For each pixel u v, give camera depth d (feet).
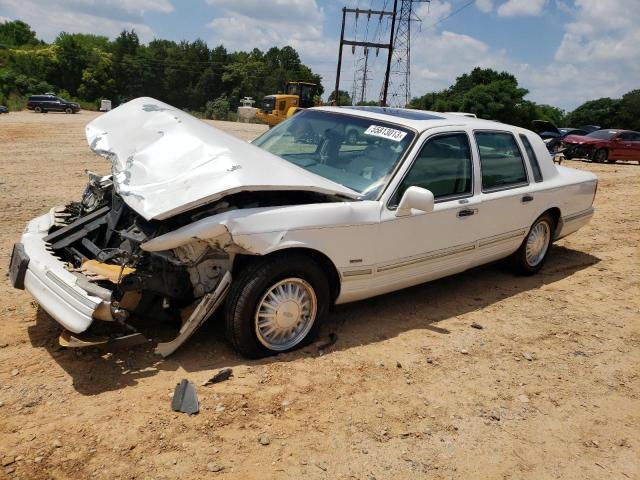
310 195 14.23
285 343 13.39
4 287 15.78
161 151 13.41
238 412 10.91
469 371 13.67
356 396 11.99
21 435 9.69
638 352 15.60
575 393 13.19
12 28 360.48
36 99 154.30
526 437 11.33
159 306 12.67
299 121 18.34
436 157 15.92
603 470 10.57
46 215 15.64
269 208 12.55
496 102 179.63
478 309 17.70
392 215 14.43
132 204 11.89
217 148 13.17
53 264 12.35
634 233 29.73
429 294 18.61
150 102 16.58
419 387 12.67
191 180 12.19
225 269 12.43
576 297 19.54
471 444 10.89
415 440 10.79
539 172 20.27
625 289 20.77
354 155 15.94
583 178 22.45
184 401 10.88
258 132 107.34
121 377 11.71
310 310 13.58
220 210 12.45
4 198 27.48
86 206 16.21
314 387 12.11
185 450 9.71
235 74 295.89
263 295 12.49
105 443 9.67
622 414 12.50
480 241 17.53
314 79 354.95
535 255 21.16
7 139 61.72
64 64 271.90
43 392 10.97
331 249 13.35
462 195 16.74
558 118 244.83
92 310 10.84
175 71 295.07
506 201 18.16
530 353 14.96
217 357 12.85
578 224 22.58
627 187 46.50
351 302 15.44
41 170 38.52
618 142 74.43
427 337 15.26
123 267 11.74
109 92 281.74
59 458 9.21
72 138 67.15
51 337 13.14
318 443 10.33
